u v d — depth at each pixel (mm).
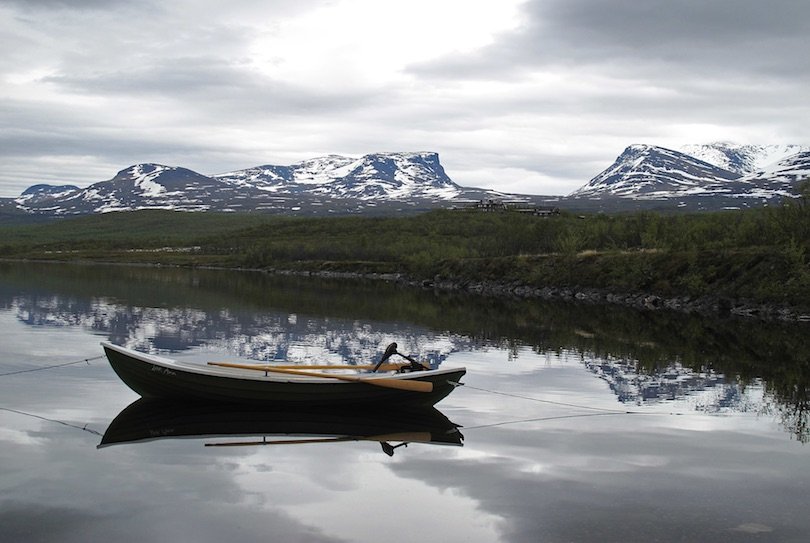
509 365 32094
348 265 134250
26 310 49594
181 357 31625
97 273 106375
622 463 17141
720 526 13172
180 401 22609
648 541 12438
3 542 12039
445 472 16234
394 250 138125
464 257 114062
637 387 27203
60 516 13227
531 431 20234
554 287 87625
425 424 20953
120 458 16859
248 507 13844
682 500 14547
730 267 70500
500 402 24188
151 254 182875
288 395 21703
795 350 38844
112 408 21875
